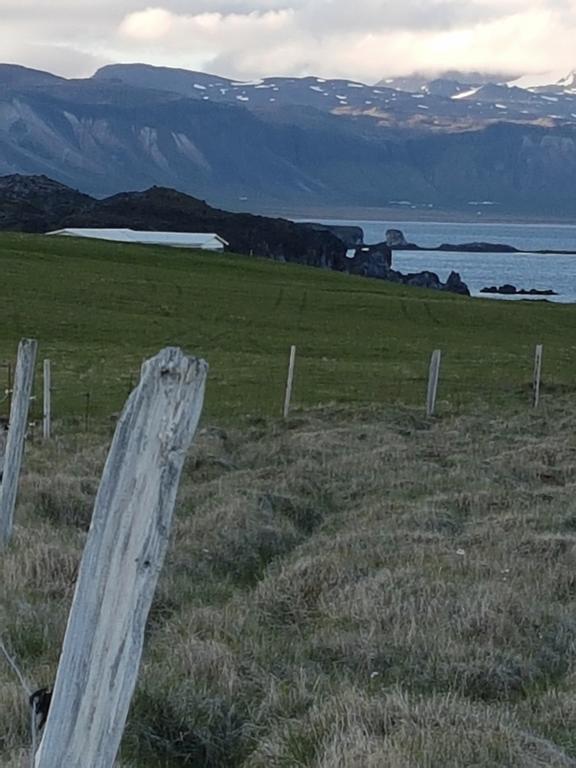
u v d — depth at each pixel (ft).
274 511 86.38
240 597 61.36
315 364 223.10
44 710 25.30
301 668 47.93
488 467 108.47
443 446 126.11
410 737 38.04
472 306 385.91
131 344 252.62
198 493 91.81
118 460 22.54
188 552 69.92
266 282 429.38
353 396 180.14
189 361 22.12
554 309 398.42
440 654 50.16
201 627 52.65
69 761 22.59
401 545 71.56
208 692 44.16
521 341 299.17
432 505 87.92
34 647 48.32
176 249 531.09
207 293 366.63
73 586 57.72
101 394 173.37
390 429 140.56
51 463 105.60
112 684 22.38
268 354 244.01
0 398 160.15
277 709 43.42
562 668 52.01
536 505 88.07
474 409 165.68
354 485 99.76
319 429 139.54
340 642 51.65
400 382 198.08
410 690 46.73
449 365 229.04
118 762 37.22
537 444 125.80
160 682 43.83
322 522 87.35
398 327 320.50
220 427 139.44
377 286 468.75
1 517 67.31
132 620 22.27
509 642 53.06
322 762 37.06
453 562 66.13
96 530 22.67
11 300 306.55
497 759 37.42
